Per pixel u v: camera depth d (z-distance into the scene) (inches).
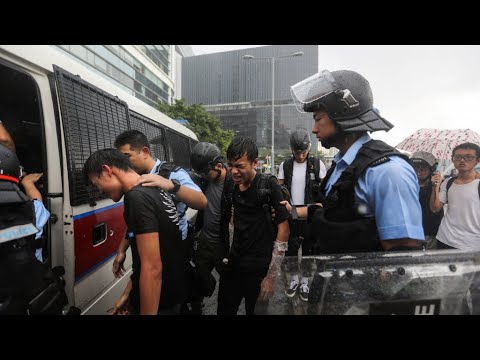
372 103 52.6
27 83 76.2
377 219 44.5
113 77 1190.9
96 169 60.9
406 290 38.5
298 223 86.8
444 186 115.6
